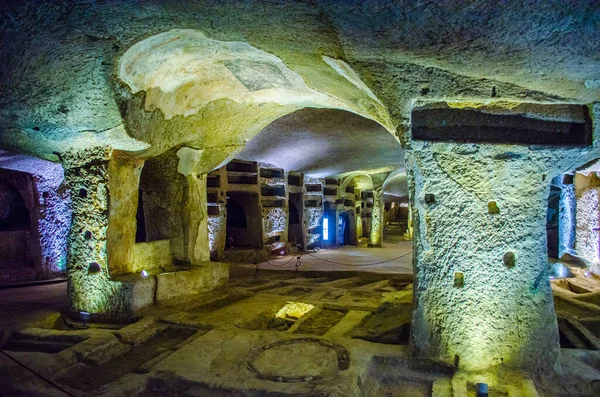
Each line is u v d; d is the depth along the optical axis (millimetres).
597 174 8352
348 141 10820
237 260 11359
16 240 9555
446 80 3557
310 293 7465
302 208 13836
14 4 3086
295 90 5211
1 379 3588
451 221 3938
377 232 15641
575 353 4277
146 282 5699
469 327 3900
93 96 4289
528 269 3854
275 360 4129
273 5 3082
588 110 3670
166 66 4363
